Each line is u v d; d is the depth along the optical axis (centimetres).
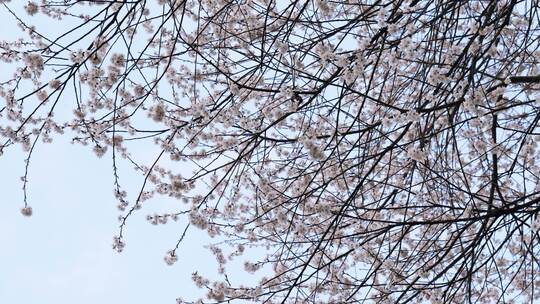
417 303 550
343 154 539
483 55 446
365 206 511
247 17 524
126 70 468
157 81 470
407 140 536
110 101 544
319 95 489
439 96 465
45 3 516
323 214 505
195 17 563
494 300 630
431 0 471
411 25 471
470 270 493
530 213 479
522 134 571
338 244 556
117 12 444
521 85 507
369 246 573
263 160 541
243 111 562
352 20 462
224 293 584
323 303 586
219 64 538
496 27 445
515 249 613
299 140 450
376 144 547
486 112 467
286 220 527
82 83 513
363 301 500
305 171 573
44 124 491
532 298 552
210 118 499
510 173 530
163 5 466
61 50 449
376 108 597
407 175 601
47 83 466
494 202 573
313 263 565
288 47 455
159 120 523
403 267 552
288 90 443
